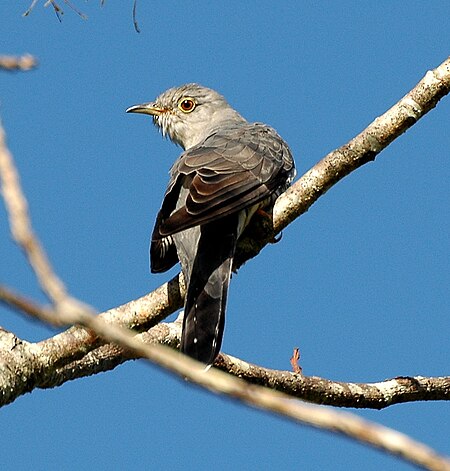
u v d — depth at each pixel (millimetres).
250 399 4254
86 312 4438
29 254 4348
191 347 9688
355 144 10344
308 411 4156
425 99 10242
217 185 10781
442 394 10898
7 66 5387
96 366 9914
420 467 3949
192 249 10648
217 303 10062
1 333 9156
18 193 4391
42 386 9812
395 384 10836
